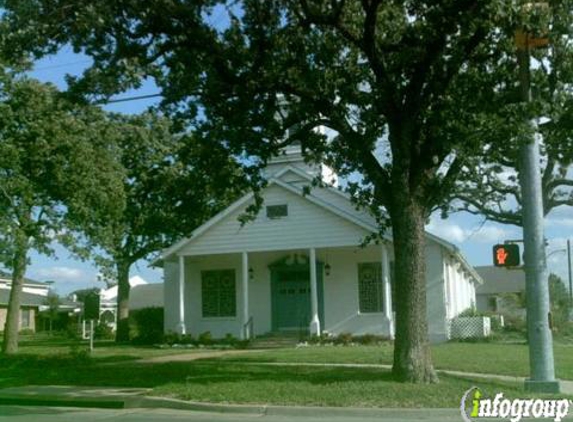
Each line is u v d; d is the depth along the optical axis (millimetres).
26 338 45500
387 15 15969
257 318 32375
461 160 15148
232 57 14805
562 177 25078
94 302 25219
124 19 14039
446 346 26062
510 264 14297
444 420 12078
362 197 17938
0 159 23516
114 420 12500
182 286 31484
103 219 26938
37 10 13211
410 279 14805
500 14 12383
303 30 15117
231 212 30969
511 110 13984
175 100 15352
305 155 17406
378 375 15742
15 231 24250
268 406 12977
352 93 15492
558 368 18453
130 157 34062
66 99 14266
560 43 17234
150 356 24953
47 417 13086
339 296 31531
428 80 15242
